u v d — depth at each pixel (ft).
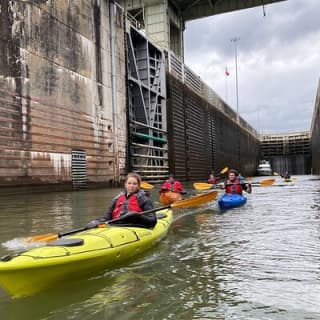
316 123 202.28
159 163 110.42
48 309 14.17
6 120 59.47
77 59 76.69
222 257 21.21
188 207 44.88
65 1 73.61
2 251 22.59
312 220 34.12
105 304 14.57
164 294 15.55
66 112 72.79
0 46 59.41
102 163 83.76
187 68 136.98
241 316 13.46
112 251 18.56
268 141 280.31
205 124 151.12
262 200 54.80
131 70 101.71
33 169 64.18
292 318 13.26
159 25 126.93
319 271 18.39
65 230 29.45
